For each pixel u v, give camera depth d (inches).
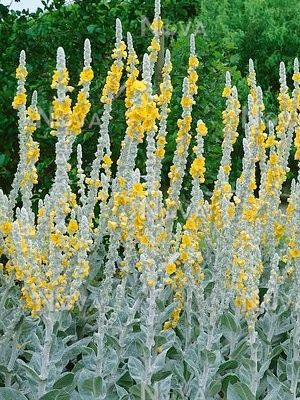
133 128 138.5
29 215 153.5
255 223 147.9
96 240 167.6
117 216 145.1
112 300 164.9
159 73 240.5
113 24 238.4
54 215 135.6
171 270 132.4
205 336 149.9
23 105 154.3
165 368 150.7
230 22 446.0
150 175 131.0
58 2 230.4
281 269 182.1
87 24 230.2
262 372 141.3
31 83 224.4
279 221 178.2
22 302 138.7
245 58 439.2
